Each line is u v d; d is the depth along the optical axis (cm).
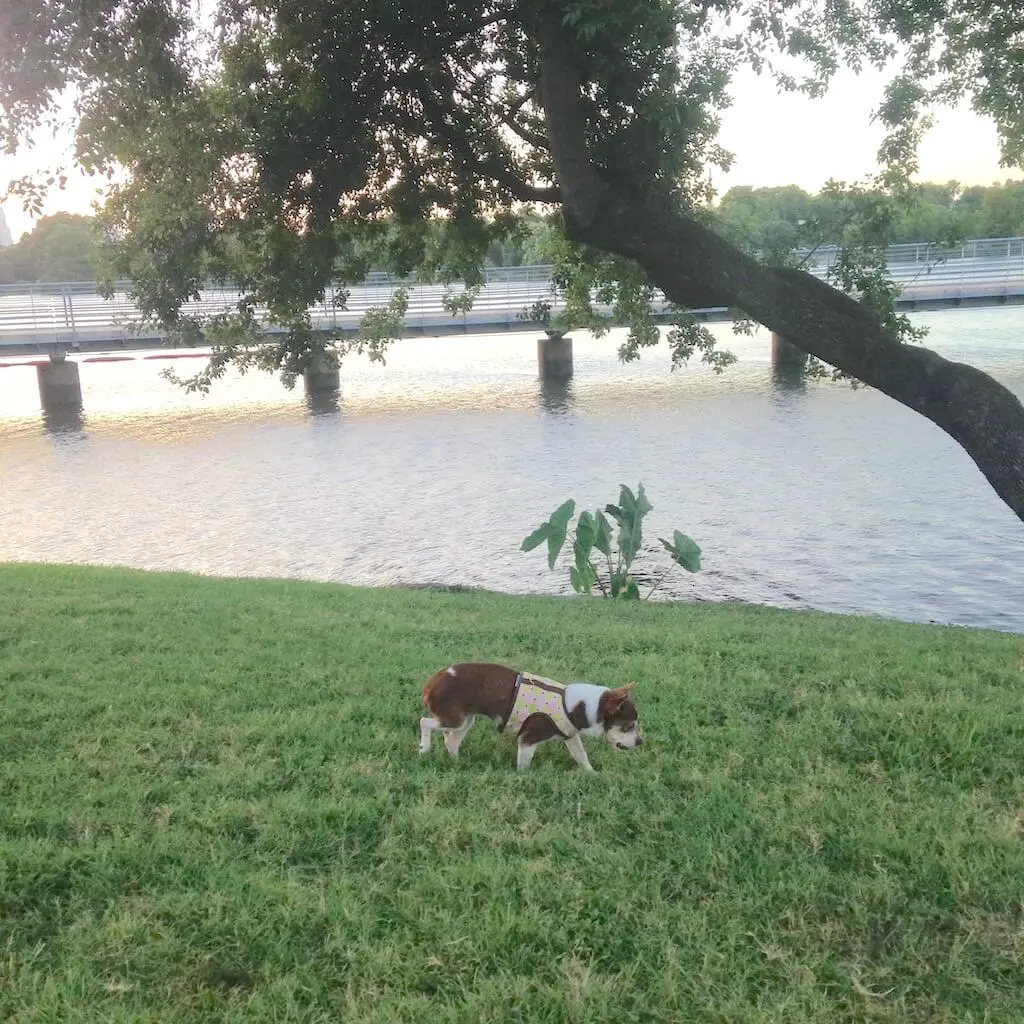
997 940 176
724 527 987
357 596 464
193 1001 164
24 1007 162
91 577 489
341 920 179
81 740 255
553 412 1861
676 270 393
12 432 1783
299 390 2352
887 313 446
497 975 168
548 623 391
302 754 246
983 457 387
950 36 434
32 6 340
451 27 425
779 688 289
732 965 169
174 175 431
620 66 395
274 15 428
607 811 217
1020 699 278
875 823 209
